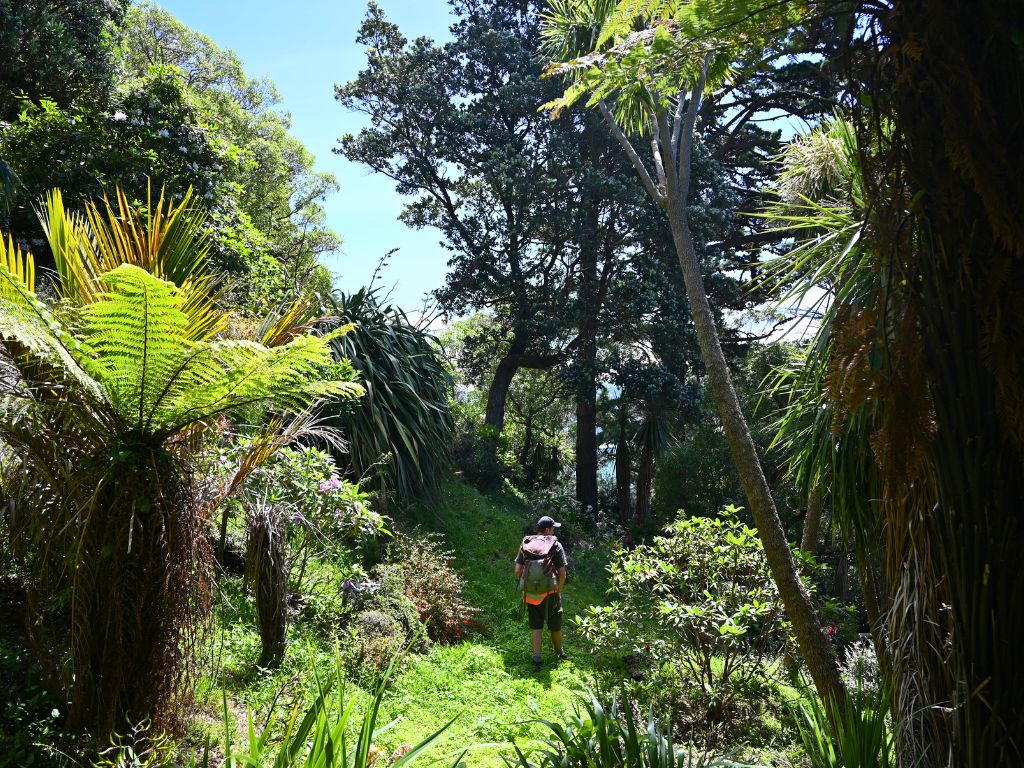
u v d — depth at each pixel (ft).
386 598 22.81
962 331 6.38
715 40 7.72
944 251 6.33
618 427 77.56
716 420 65.46
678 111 16.10
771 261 14.30
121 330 10.03
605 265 62.75
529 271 63.31
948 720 6.65
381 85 63.10
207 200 31.45
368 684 18.22
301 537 22.20
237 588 19.94
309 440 29.01
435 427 36.83
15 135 29.14
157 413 11.10
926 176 6.29
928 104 6.29
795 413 15.83
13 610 13.78
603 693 19.06
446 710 18.13
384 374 34.81
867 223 7.10
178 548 11.31
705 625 20.83
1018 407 5.90
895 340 6.68
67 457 11.18
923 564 7.02
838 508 14.49
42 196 27.27
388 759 13.08
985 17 5.87
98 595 10.66
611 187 56.08
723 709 20.01
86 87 39.50
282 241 67.77
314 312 33.19
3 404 10.19
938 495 6.70
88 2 40.93
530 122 61.62
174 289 9.80
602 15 15.90
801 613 12.84
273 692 15.19
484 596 30.19
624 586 24.17
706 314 14.24
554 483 83.20
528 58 60.59
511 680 21.42
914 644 7.12
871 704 10.37
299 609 20.01
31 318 9.78
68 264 12.09
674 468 61.62
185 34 70.23
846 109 6.87
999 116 5.92
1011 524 6.32
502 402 67.72
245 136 68.18
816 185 16.53
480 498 42.29
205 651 15.49
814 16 7.10
